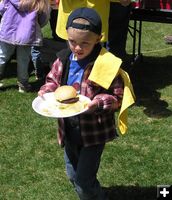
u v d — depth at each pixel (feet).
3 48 14.12
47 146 11.38
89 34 7.15
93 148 7.72
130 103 7.37
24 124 12.44
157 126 12.42
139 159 10.75
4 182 9.98
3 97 14.02
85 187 7.83
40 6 13.64
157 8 14.98
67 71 7.66
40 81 15.33
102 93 7.51
